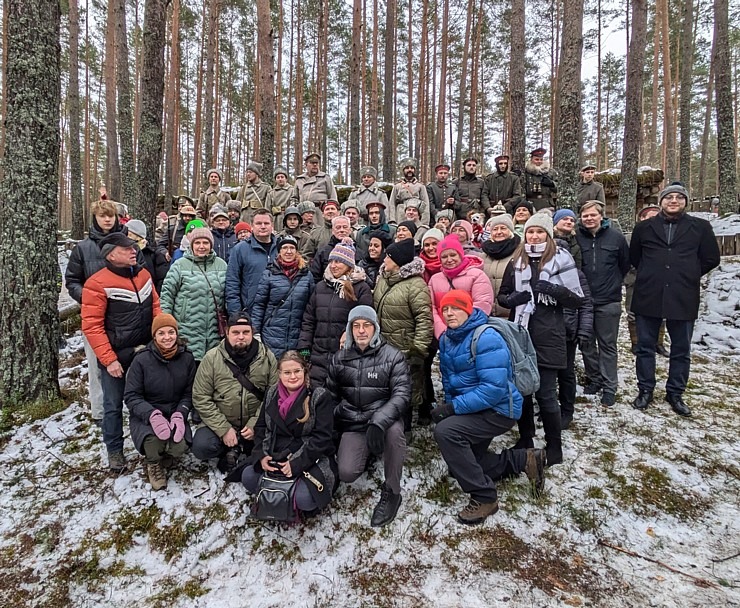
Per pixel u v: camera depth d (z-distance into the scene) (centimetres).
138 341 322
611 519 290
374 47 1554
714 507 298
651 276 396
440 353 312
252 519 293
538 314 331
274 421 285
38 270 388
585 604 233
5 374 383
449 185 761
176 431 303
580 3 570
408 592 244
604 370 418
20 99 377
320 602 239
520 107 1027
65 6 1762
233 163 2858
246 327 322
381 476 328
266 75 870
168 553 271
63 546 271
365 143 1911
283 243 377
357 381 304
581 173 764
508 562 261
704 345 592
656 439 362
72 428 370
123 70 1062
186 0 1889
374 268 415
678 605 231
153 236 666
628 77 937
